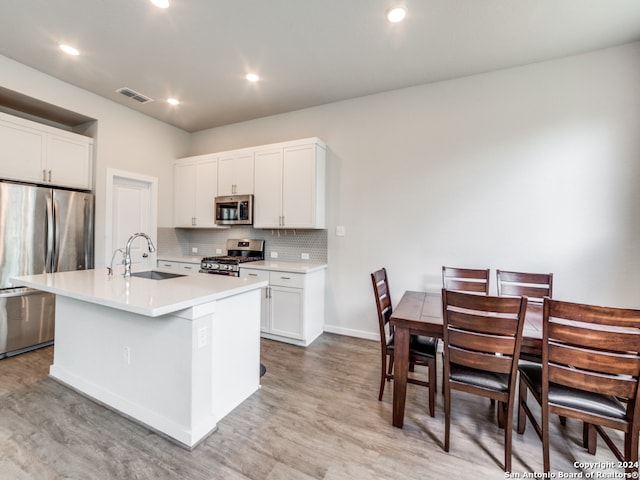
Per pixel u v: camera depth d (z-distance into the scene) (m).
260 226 3.78
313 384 2.43
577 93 2.62
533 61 2.74
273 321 3.40
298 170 3.54
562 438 1.82
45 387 2.29
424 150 3.21
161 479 1.46
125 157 3.85
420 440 1.79
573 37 2.39
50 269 3.08
